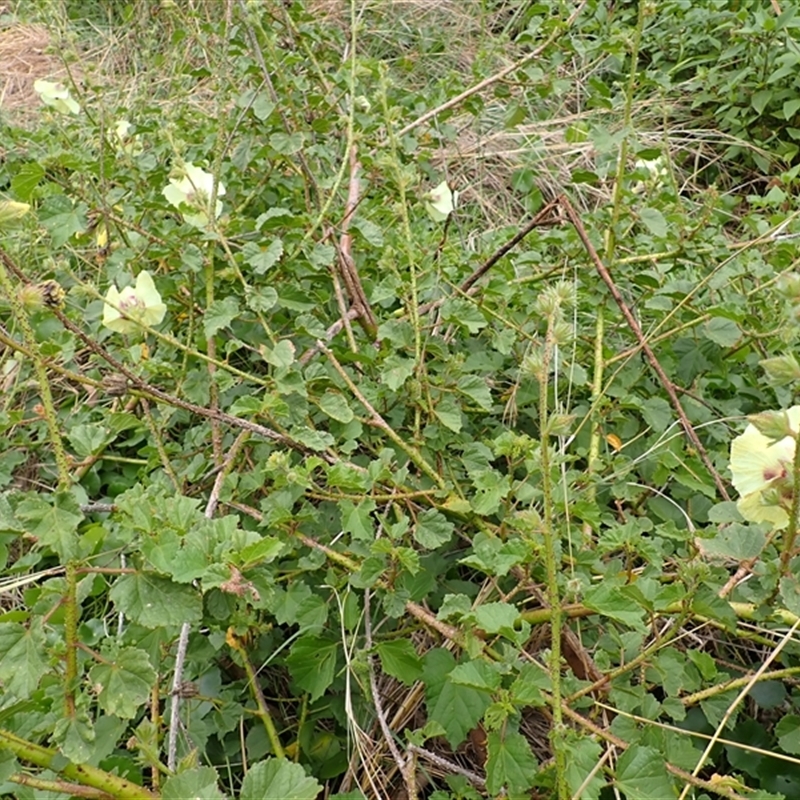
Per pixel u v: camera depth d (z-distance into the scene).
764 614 0.78
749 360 1.25
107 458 1.21
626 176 1.23
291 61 1.38
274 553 0.71
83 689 0.75
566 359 1.17
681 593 0.77
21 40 2.75
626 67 2.30
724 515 0.81
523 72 1.54
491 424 1.20
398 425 1.10
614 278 1.27
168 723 0.90
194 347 1.18
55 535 0.64
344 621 0.89
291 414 1.02
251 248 1.09
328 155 1.33
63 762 0.64
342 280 1.27
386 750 0.90
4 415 1.15
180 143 1.14
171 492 1.03
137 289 0.98
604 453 1.15
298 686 0.89
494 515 1.01
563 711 0.76
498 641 0.86
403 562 0.84
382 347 1.17
